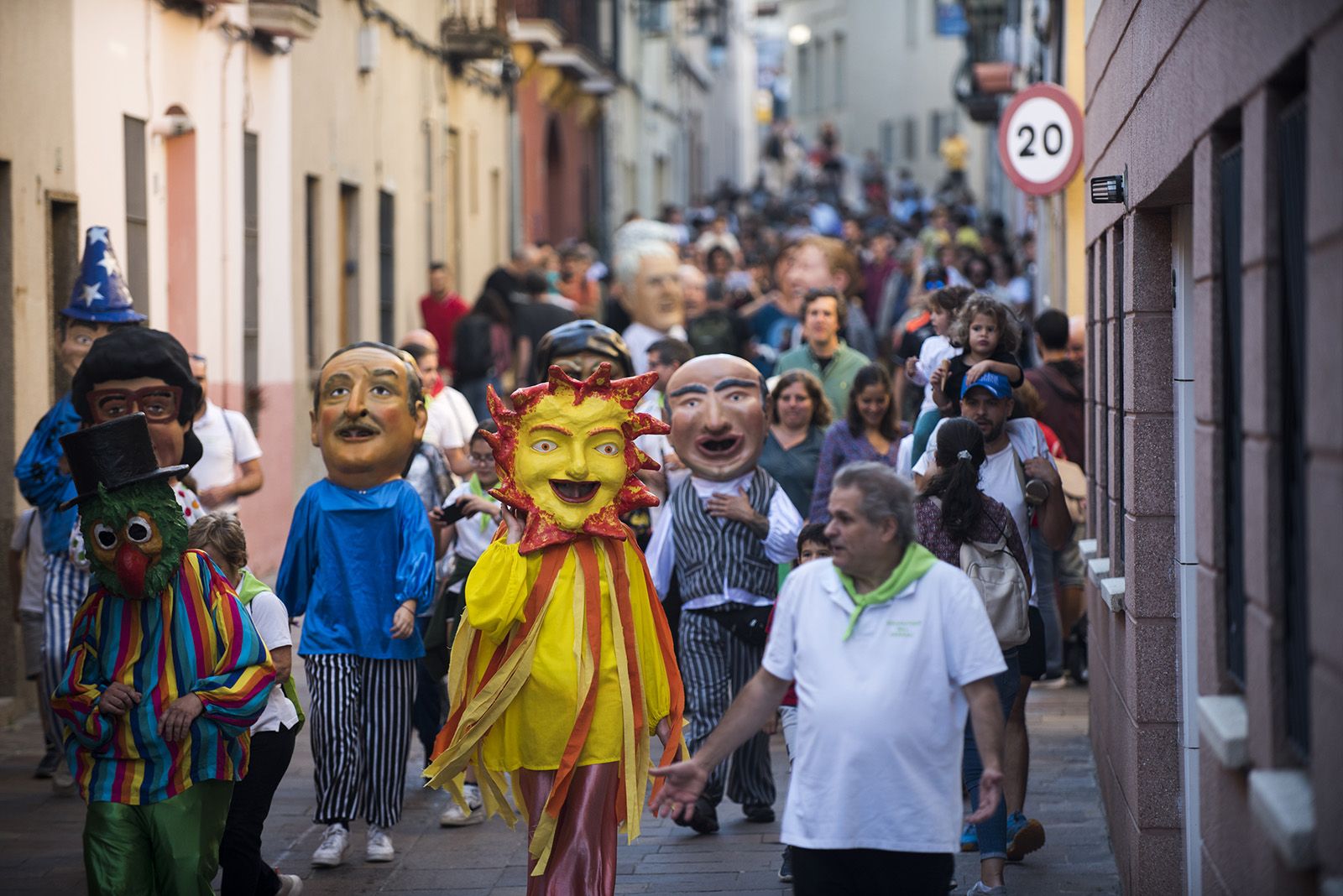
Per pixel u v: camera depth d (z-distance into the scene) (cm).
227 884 1591
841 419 2523
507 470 1600
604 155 9094
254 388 3566
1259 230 973
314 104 4109
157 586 1437
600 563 1592
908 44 15662
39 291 2533
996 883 1648
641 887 1755
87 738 1439
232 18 3484
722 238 6450
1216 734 1069
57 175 2600
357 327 4522
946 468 1695
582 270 5453
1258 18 970
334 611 1856
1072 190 3447
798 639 1254
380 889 1766
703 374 1967
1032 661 1756
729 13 15450
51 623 2039
